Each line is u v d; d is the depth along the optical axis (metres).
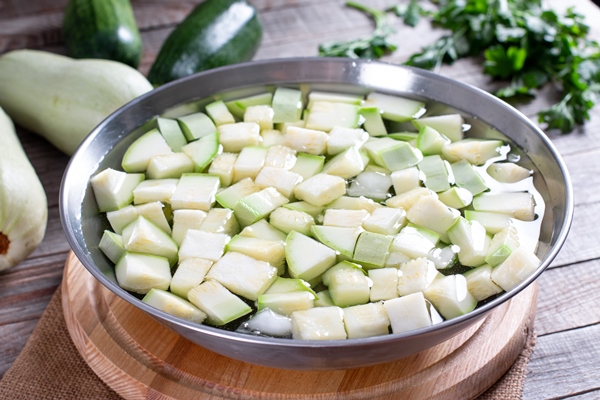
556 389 0.56
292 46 0.90
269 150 0.62
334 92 0.68
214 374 0.55
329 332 0.49
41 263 0.67
